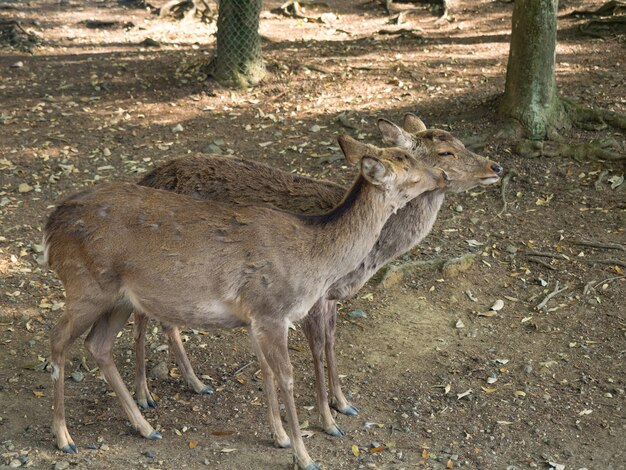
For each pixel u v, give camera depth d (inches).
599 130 358.9
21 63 466.0
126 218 183.3
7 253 286.8
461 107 384.8
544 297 268.4
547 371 233.6
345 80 429.1
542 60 348.2
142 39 521.0
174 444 198.5
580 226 303.6
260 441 201.8
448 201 322.0
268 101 408.5
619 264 279.9
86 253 182.7
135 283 184.2
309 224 186.5
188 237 182.4
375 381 229.8
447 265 279.7
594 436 206.7
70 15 578.6
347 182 330.6
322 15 561.9
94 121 389.1
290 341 250.5
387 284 274.1
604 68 426.9
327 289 193.2
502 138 351.6
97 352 195.3
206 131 377.7
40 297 263.7
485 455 199.2
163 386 225.5
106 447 195.0
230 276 183.0
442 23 538.0
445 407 218.4
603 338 247.8
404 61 456.1
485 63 448.8
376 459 196.2
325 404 205.3
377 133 368.5
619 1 504.1
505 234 302.0
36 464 186.7
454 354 242.4
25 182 334.3
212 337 248.7
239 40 417.4
